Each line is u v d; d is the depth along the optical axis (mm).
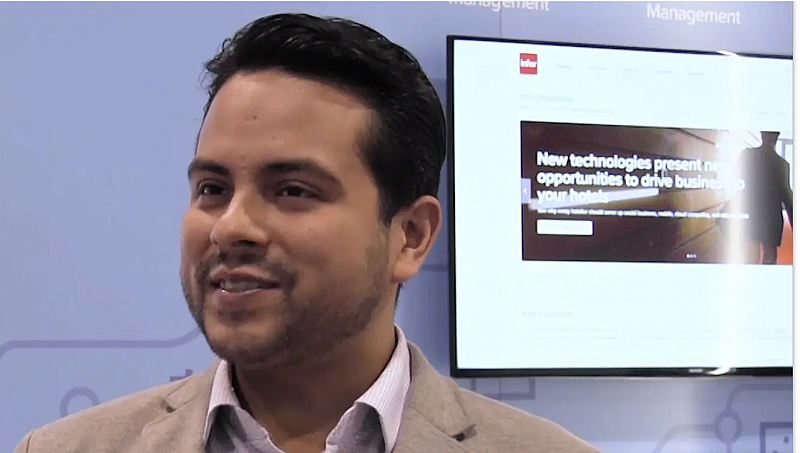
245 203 734
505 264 1586
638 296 1636
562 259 1610
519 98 1616
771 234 1699
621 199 1643
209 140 759
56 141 1507
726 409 1694
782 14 1773
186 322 1530
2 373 1468
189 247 761
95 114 1522
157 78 1548
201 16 1572
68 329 1492
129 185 1526
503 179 1597
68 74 1519
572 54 1646
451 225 1564
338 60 774
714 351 1653
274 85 761
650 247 1647
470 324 1564
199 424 776
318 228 731
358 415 771
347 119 766
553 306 1600
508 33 1661
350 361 782
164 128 1544
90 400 1489
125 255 1517
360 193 764
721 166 1690
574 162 1629
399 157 795
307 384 784
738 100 1707
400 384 800
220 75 811
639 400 1663
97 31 1534
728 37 1752
